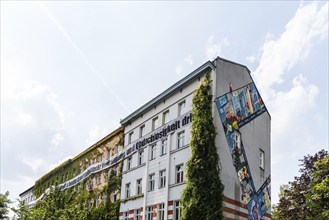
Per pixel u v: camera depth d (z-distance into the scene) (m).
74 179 56.88
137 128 41.94
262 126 40.47
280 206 44.59
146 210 36.19
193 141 31.02
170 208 32.66
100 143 50.44
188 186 29.98
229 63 35.06
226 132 32.66
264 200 37.94
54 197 46.75
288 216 42.91
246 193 34.12
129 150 42.50
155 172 36.28
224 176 31.05
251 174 35.84
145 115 40.88
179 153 33.47
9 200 40.06
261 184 37.81
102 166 48.25
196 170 29.95
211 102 31.84
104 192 45.44
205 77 32.84
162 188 34.47
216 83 32.50
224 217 29.72
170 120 36.00
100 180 48.09
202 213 28.69
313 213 40.56
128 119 43.59
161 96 37.72
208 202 28.81
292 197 43.62
